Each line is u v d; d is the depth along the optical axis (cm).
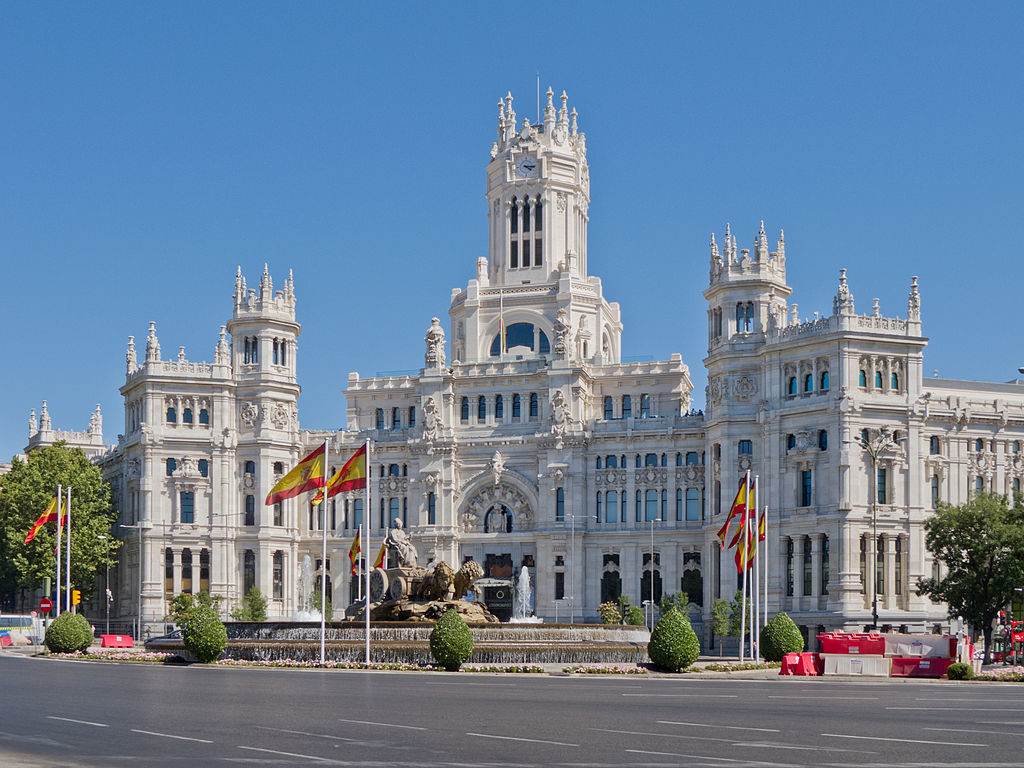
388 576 11194
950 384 18062
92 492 19425
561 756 3681
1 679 7281
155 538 19175
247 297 19988
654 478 18662
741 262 17712
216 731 4247
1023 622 10412
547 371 19188
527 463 19200
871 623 15800
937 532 13725
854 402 16188
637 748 3891
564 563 18788
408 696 6000
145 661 10044
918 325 16675
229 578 19400
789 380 17075
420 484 19475
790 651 11175
